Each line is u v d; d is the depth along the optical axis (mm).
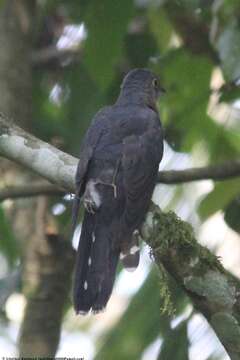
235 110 13391
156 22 13328
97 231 9789
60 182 10016
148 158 10250
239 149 13438
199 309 8781
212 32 12039
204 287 8773
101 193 9984
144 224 9602
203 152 13453
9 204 12984
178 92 13039
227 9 11797
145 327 11727
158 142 10578
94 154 10336
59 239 12633
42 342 12219
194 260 8922
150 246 9461
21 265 12477
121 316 12078
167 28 13406
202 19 12922
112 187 10016
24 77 13594
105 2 11703
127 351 11805
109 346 11906
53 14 14898
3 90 13406
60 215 13062
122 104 11773
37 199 12953
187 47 12961
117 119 10781
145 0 11867
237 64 11523
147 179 10086
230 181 11977
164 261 9047
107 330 13547
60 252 12594
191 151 13492
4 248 12320
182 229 9188
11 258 12344
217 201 12039
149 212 9664
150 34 13734
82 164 9930
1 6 13234
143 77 12102
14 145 10094
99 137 10531
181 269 8922
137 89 11984
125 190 9930
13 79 13469
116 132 10562
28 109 13531
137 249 9547
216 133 13367
